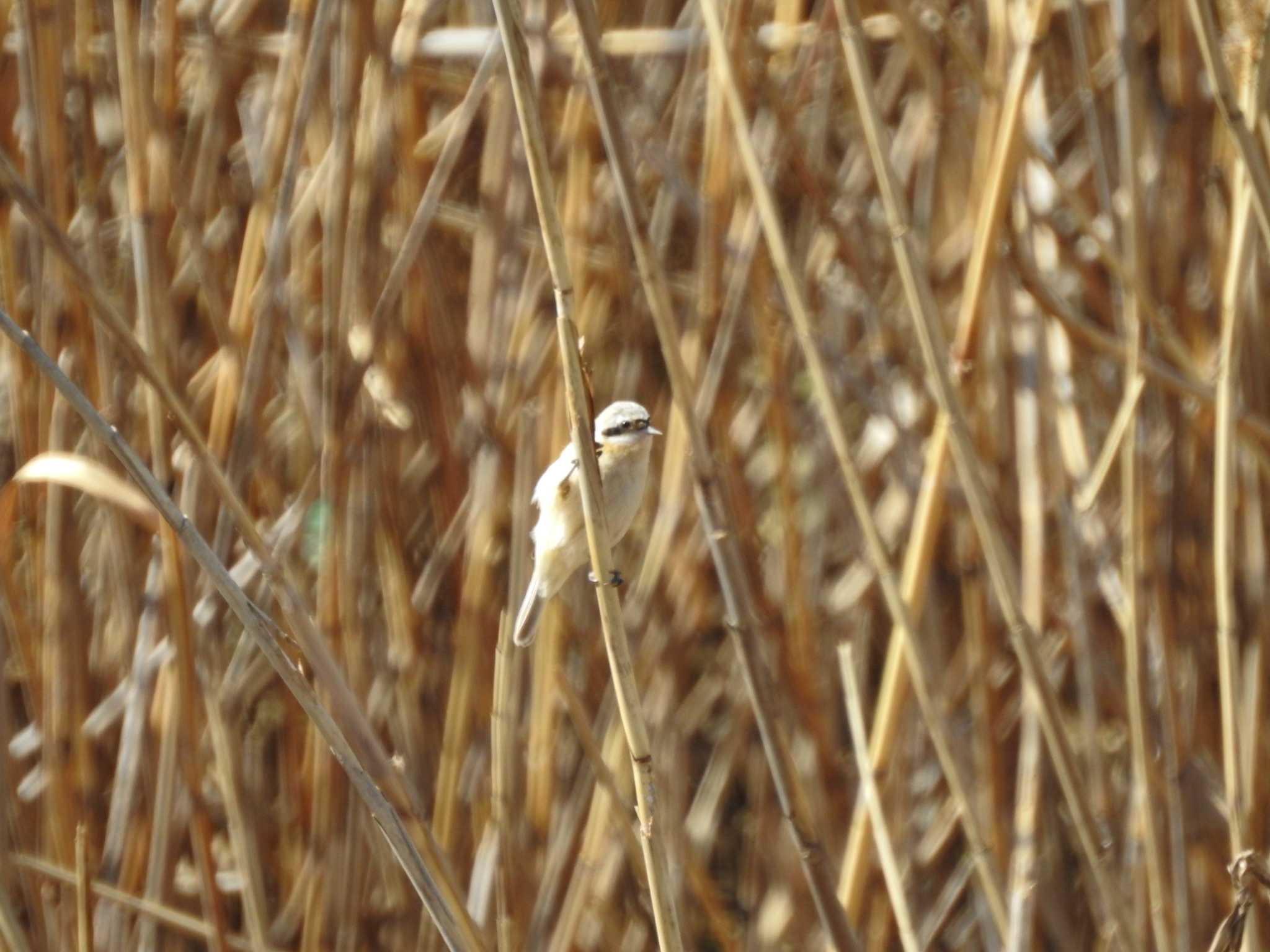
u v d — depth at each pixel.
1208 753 10.56
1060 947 10.41
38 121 9.33
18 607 9.88
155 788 9.95
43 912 9.41
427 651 10.70
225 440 9.89
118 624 10.86
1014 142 8.40
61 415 9.70
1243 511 10.46
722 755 12.55
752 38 10.38
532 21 10.75
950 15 10.66
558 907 10.31
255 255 9.90
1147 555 9.73
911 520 10.72
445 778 9.77
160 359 9.12
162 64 9.69
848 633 12.38
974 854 8.42
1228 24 8.82
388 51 10.16
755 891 12.17
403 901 9.97
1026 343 10.05
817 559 12.05
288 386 11.29
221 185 11.22
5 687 9.23
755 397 12.05
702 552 10.98
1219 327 10.41
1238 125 7.61
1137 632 8.72
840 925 7.73
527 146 5.73
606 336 12.63
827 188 11.25
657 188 12.45
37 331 9.80
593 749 9.43
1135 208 9.15
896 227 7.71
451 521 10.79
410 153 10.62
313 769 10.48
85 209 9.77
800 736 11.65
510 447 10.33
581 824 10.75
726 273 10.71
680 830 10.56
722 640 13.39
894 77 11.74
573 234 10.63
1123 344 9.79
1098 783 10.23
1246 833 7.90
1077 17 9.88
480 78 9.84
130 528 10.12
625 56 11.89
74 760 9.92
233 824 9.24
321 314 11.18
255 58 11.27
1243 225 8.02
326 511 9.55
